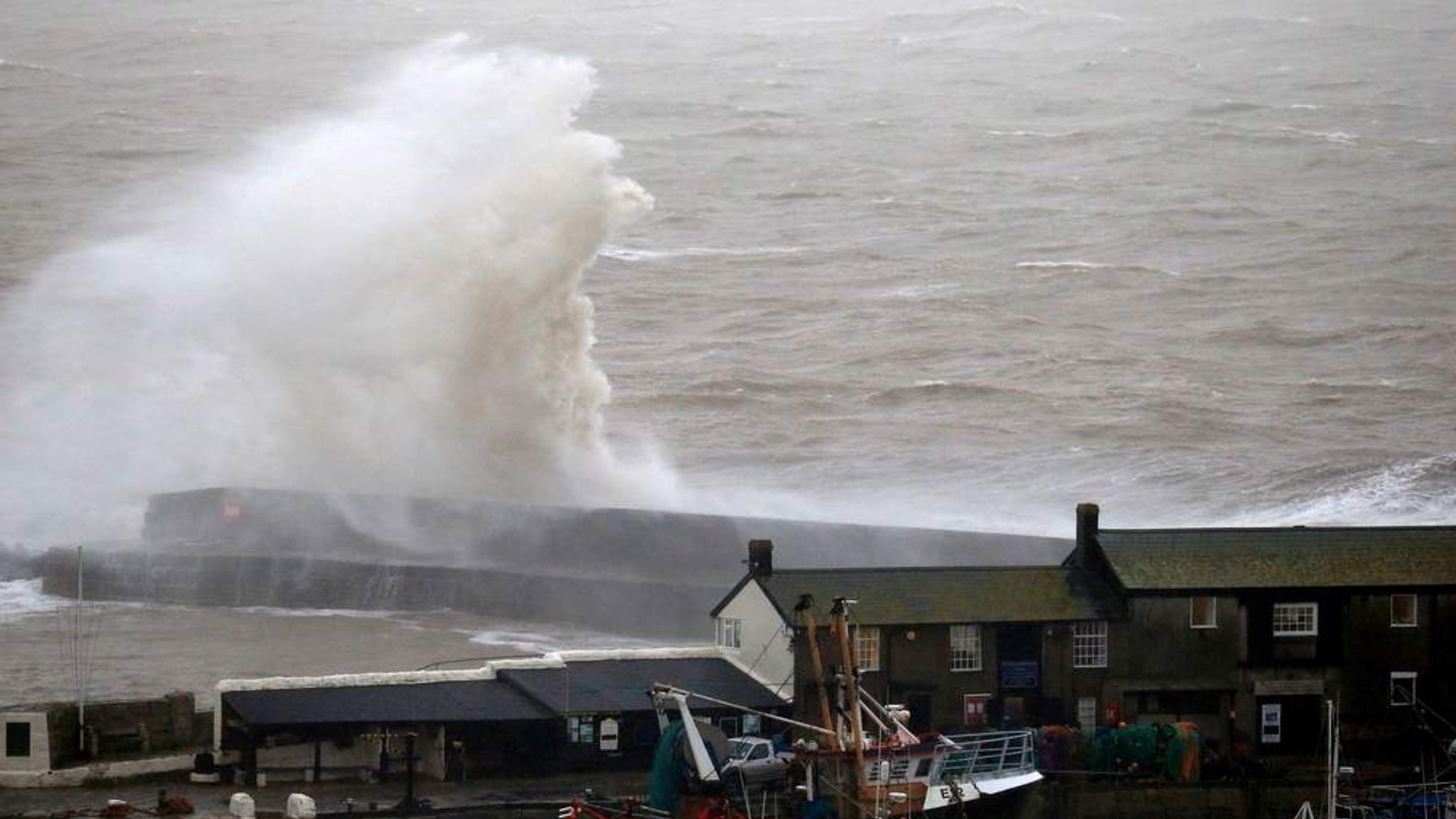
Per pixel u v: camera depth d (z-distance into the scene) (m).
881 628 144.25
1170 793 133.75
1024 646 145.88
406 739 140.88
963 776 132.50
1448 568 150.12
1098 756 138.75
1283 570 148.88
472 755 143.12
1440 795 133.38
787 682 145.75
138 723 146.25
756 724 144.25
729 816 126.94
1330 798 125.38
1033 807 132.38
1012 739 136.62
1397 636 148.88
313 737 142.12
